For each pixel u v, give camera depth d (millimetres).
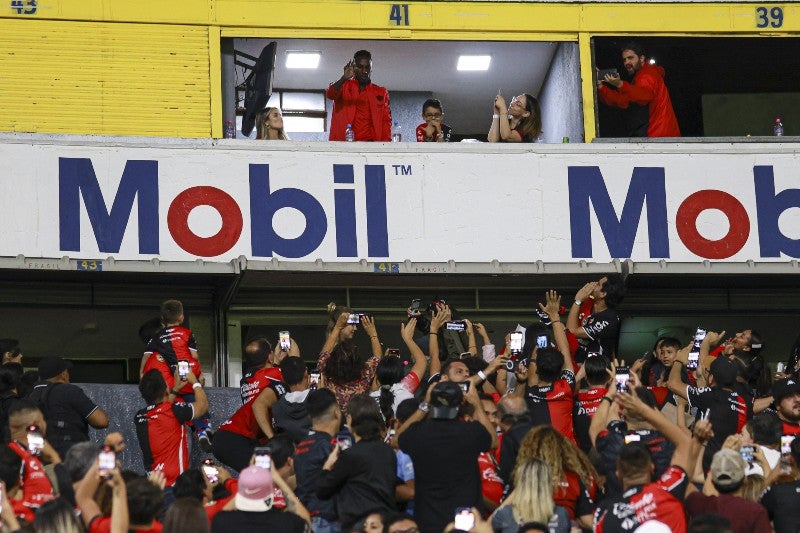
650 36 64688
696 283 64625
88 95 60938
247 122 65125
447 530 37375
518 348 48781
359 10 63281
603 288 56562
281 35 62656
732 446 41656
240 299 62375
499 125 62438
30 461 39625
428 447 40688
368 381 49125
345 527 40219
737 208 61219
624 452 38219
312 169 59312
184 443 49500
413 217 59469
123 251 57406
